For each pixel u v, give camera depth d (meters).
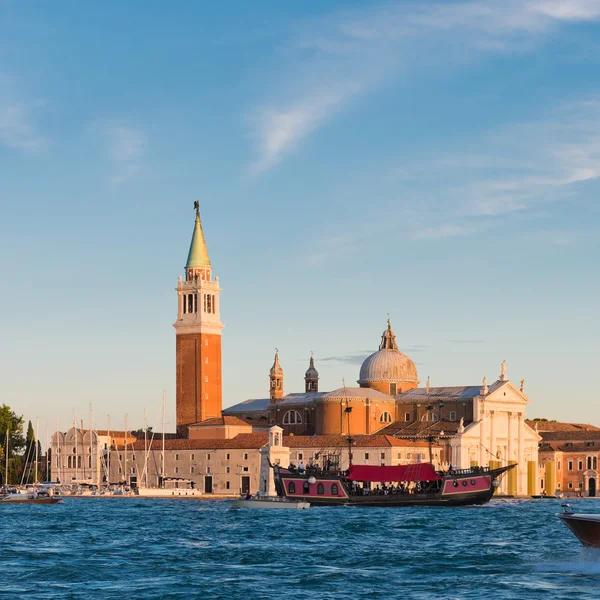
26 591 99.12
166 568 114.56
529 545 139.25
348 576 108.31
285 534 158.25
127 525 178.75
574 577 106.81
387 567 115.62
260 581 105.31
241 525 177.75
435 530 166.12
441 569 113.69
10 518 199.50
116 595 97.31
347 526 174.50
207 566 116.50
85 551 131.62
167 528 171.25
